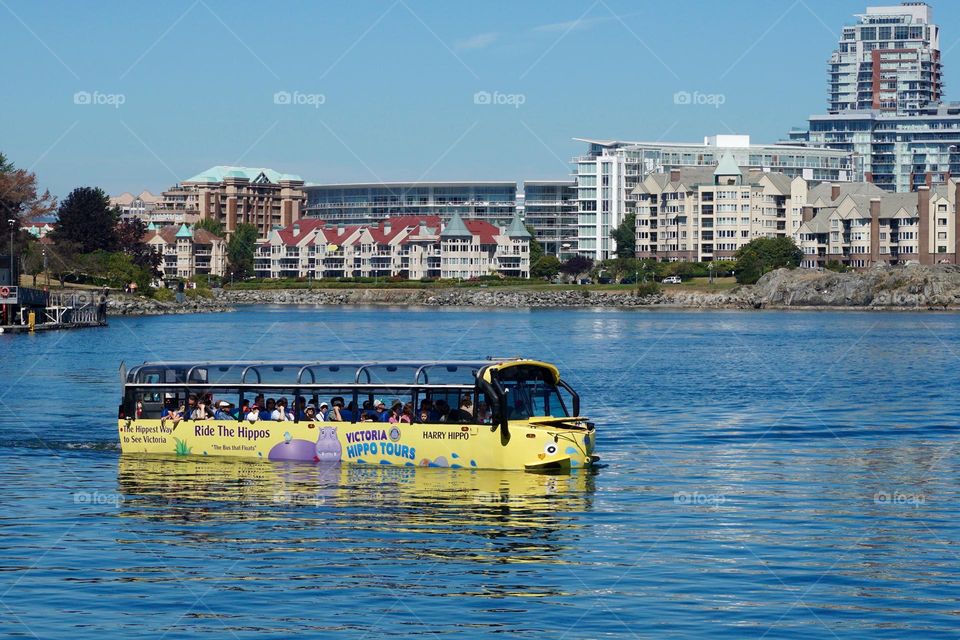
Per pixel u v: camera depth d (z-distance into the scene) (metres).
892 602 29.00
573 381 89.62
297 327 181.88
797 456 51.50
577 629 27.09
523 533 35.72
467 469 45.09
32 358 111.62
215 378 48.75
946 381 90.62
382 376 46.44
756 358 117.56
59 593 29.62
